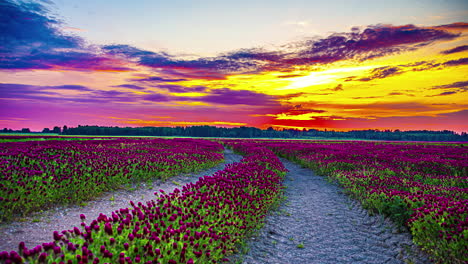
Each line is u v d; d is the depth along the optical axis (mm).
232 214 7004
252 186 10781
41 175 9234
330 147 38344
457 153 29922
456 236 5348
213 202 7102
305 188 14820
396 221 7977
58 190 8844
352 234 7836
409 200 8211
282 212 10078
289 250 6754
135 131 163500
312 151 32062
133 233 4406
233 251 6309
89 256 3594
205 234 5152
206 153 25062
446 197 8930
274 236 7656
